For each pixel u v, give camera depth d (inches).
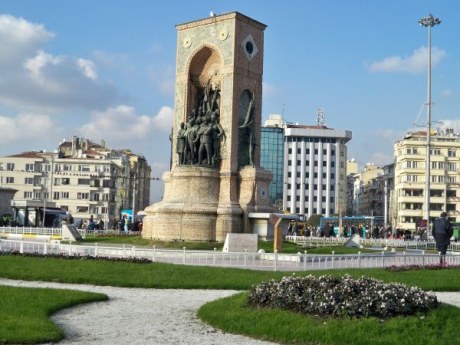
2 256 1174.3
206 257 1273.4
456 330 557.0
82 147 5915.4
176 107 1845.5
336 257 1254.3
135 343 542.3
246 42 1785.2
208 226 1656.0
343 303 596.4
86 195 5344.5
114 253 1338.6
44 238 2065.7
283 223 1782.7
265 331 573.9
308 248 1608.0
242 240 1350.9
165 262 1181.7
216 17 1787.6
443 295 881.5
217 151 1733.5
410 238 3011.8
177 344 541.3
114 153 6092.5
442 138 5334.6
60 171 5374.0
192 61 1834.4
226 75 1752.0
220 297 818.8
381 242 2353.6
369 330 550.0
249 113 1771.7
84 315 677.9
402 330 548.4
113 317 669.9
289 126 7849.4
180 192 1701.5
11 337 521.3
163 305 761.6
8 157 5359.3
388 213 6284.5
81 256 1176.2
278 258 1253.7
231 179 1707.7
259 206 1708.9
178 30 1873.8
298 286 651.5
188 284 927.0
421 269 1151.6
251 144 1761.8
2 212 3922.2
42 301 713.6
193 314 696.4
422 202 5246.1
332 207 7736.2
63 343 538.0
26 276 984.3
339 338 537.6
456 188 5251.0
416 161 5280.5
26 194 5329.7
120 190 5797.2
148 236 1769.2
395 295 602.5
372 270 1112.2
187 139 1743.4
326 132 7765.8
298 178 7746.1
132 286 933.8
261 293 665.0
